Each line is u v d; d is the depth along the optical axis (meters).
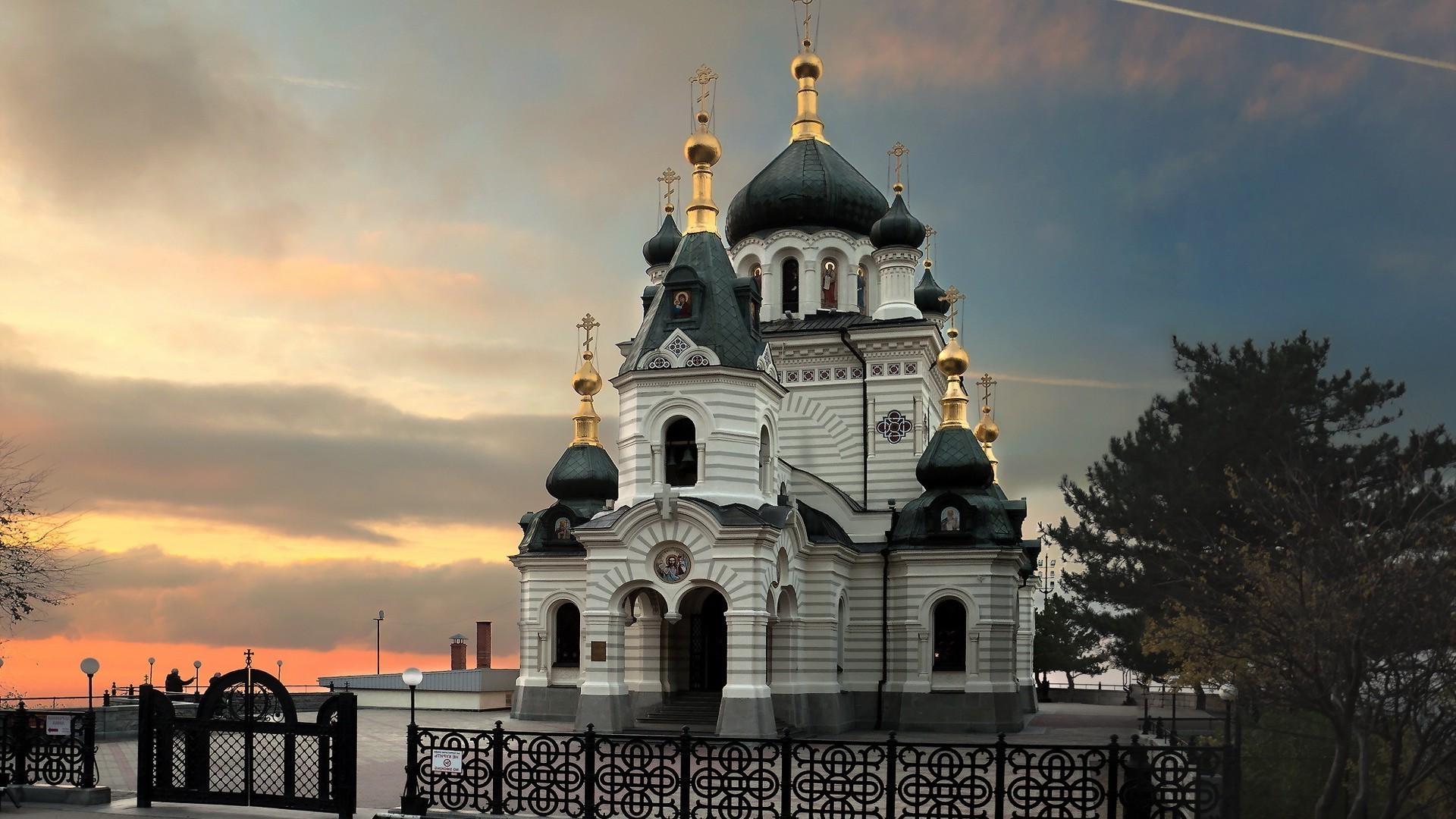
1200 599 22.45
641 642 49.88
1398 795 18.72
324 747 25.64
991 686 48.72
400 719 55.03
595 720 42.53
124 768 35.00
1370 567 18.83
